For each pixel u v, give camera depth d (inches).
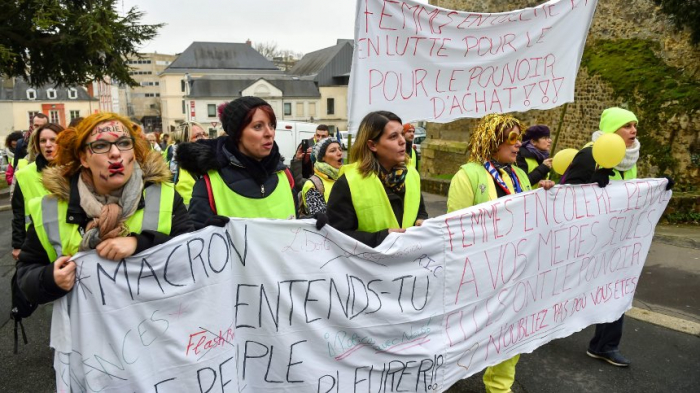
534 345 134.9
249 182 111.5
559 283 137.3
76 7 647.1
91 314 80.4
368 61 139.6
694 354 159.9
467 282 118.3
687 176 380.5
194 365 89.7
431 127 748.6
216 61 2755.9
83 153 80.0
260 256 95.7
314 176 169.3
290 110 2300.7
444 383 117.7
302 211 165.8
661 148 395.9
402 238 107.9
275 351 98.9
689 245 288.7
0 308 202.1
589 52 526.6
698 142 375.2
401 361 111.3
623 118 151.2
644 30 475.8
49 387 144.8
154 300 84.8
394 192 115.9
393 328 109.3
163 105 2787.9
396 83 143.8
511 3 610.5
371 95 141.4
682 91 394.9
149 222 86.8
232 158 110.3
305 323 100.2
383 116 110.7
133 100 4168.3
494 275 122.6
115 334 82.1
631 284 155.1
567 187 133.7
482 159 132.6
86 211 79.8
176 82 2711.6
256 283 96.0
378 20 138.9
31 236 81.0
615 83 458.3
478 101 155.6
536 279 132.0
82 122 79.8
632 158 153.3
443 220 112.7
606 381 145.3
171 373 87.7
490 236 120.5
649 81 427.5
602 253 145.3
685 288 221.1
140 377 84.7
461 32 148.5
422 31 143.8
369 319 106.2
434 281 113.5
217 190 109.2
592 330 179.0
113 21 647.1
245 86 2278.5
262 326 97.6
